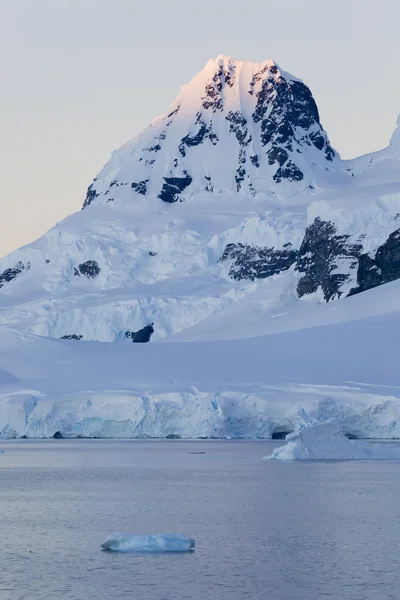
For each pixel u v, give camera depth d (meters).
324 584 120.31
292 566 129.38
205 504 184.38
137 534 140.25
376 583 120.75
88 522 163.75
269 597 114.56
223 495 197.12
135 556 135.50
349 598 114.19
